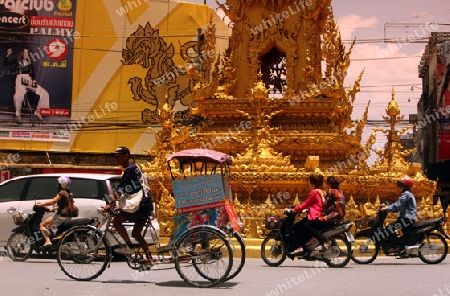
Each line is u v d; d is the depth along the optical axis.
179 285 11.18
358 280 11.95
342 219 14.90
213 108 22.17
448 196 45.97
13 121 39.22
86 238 12.00
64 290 10.31
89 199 16.45
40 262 15.67
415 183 20.81
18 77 39.28
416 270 14.13
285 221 14.96
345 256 15.74
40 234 15.88
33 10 39.56
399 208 16.14
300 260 16.52
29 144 39.28
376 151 24.00
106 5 40.44
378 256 17.97
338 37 21.95
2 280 11.68
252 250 16.66
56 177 17.28
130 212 11.68
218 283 10.96
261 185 18.77
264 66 25.33
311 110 21.83
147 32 40.84
